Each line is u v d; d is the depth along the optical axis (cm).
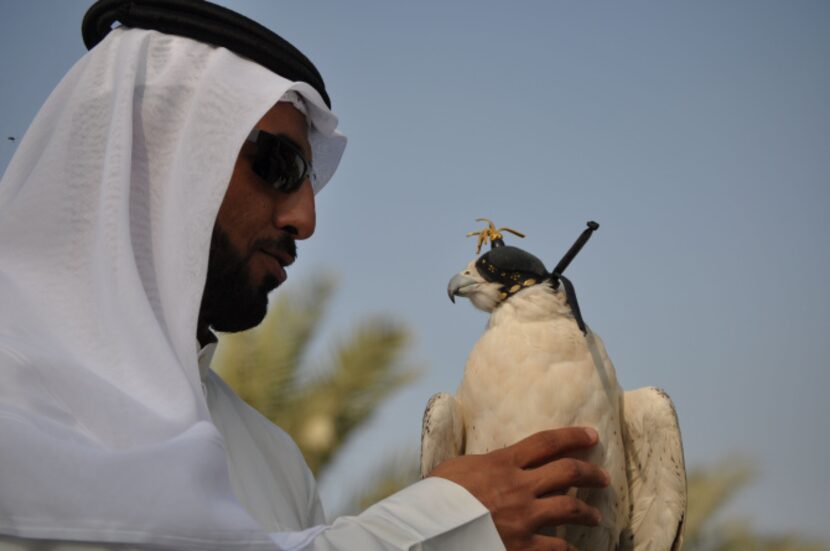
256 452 215
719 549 956
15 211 179
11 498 136
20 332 158
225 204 200
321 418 870
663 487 282
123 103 179
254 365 884
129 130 177
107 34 216
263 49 207
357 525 176
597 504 266
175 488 144
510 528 197
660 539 280
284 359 886
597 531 266
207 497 147
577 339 272
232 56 201
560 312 277
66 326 166
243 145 204
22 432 139
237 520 149
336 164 257
